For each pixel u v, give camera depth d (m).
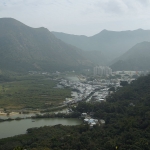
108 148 177.25
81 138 195.75
